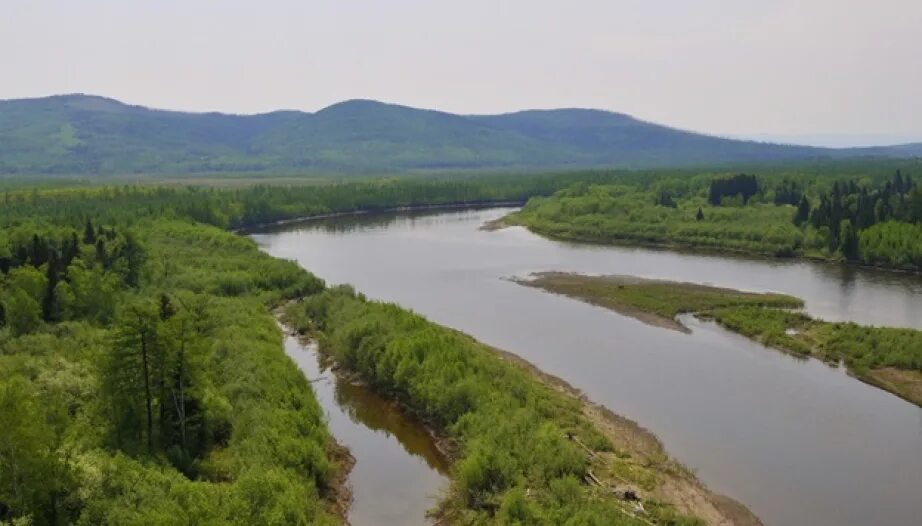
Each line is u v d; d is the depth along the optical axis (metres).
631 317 104.81
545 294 120.75
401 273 139.62
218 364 66.25
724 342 91.56
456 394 60.91
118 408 51.47
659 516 46.72
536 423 57.31
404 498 51.88
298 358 82.12
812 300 116.81
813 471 55.59
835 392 72.88
